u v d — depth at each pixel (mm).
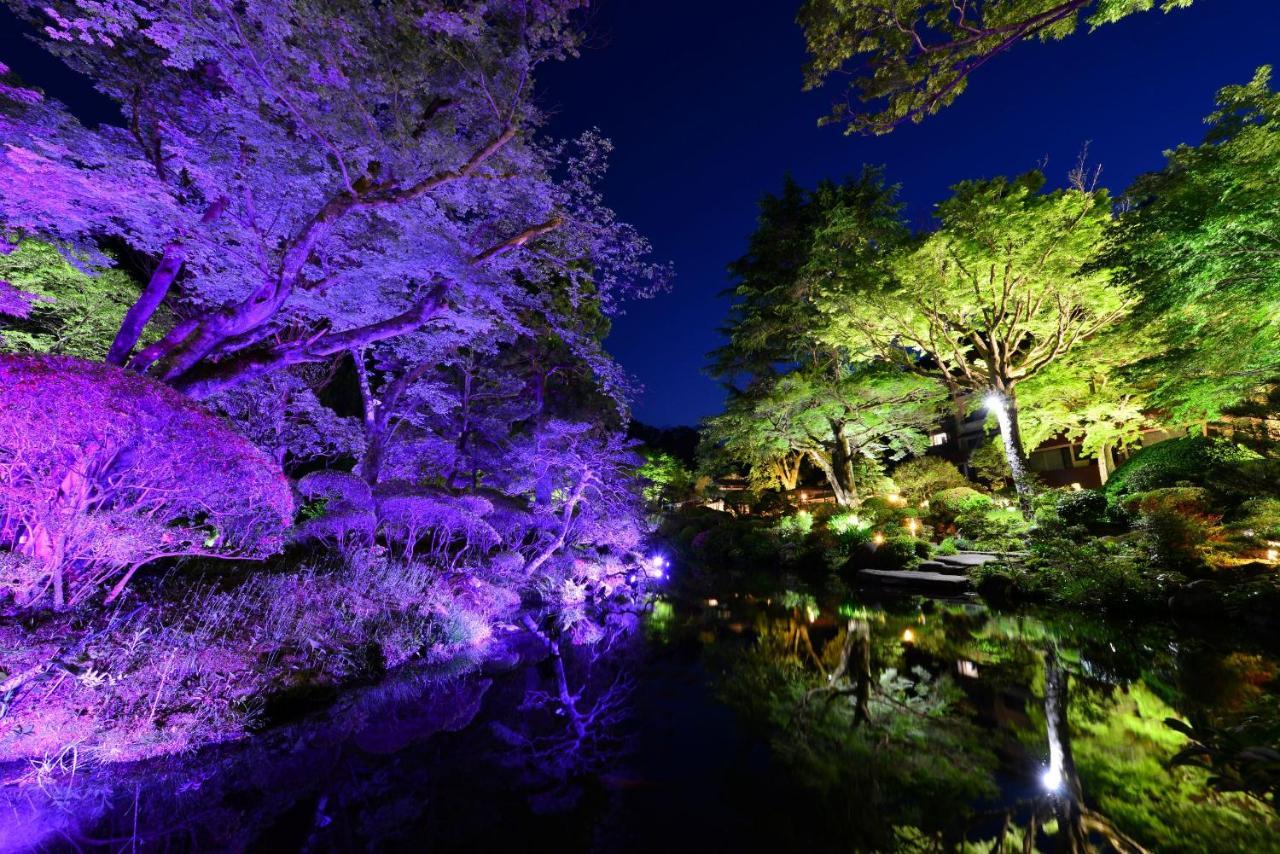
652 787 3980
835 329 15602
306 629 6328
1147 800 3422
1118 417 15195
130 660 4754
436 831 3393
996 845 3070
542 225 8617
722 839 3291
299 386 11445
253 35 5656
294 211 7230
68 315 9828
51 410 4152
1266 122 8266
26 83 6445
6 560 4672
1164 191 9445
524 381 16969
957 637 7891
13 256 8281
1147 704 4906
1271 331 8930
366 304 8508
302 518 10758
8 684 4008
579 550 14797
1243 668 5625
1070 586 9141
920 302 13531
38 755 3934
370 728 5141
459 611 8516
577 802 3775
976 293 13055
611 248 8914
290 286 6996
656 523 18109
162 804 3662
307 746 4691
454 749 4676
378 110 6879
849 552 15383
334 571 8109
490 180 7934
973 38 5516
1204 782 3592
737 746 4668
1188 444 11898
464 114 7648
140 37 6309
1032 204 12414
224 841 3248
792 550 17500
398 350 11625
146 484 5047
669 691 6215
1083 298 12422
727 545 21266
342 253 8047
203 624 5660
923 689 5805
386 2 6129
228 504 5695
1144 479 12070
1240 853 2857
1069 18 5488
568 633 9352
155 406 4676
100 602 5273
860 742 4605
